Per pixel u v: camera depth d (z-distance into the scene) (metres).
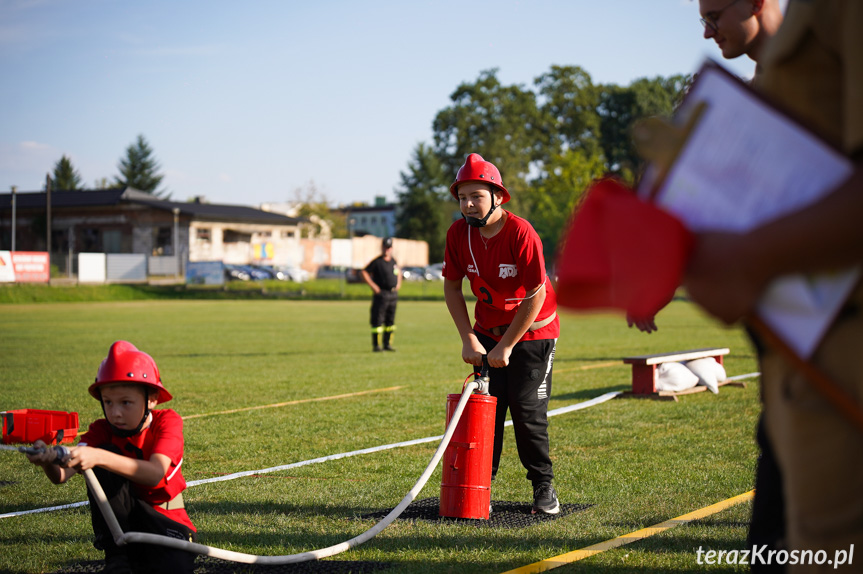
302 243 55.56
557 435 6.76
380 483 5.30
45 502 4.90
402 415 8.05
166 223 58.69
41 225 62.28
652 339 17.78
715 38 1.74
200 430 7.28
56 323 22.72
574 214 0.82
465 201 4.52
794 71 1.13
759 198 0.90
